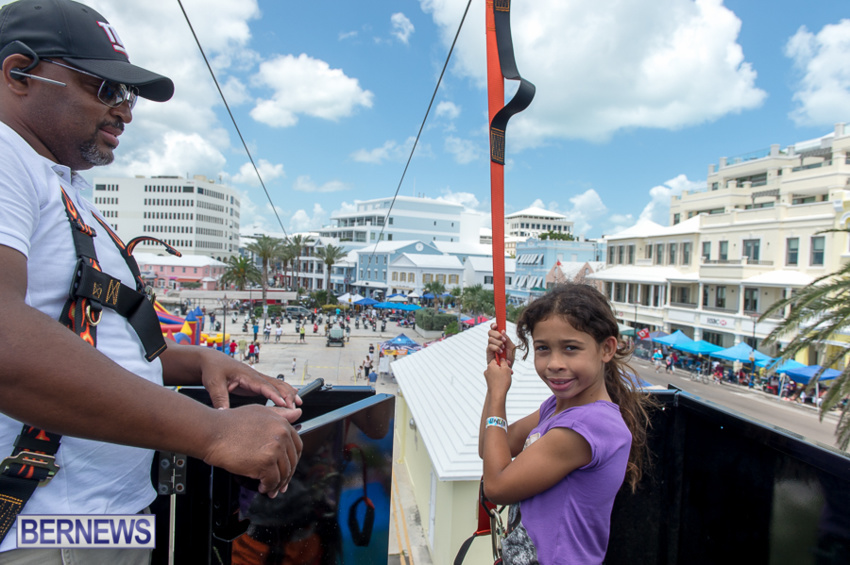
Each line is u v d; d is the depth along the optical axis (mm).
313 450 1384
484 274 66750
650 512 2074
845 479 1392
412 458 13828
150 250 97562
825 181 32219
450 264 66938
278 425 971
